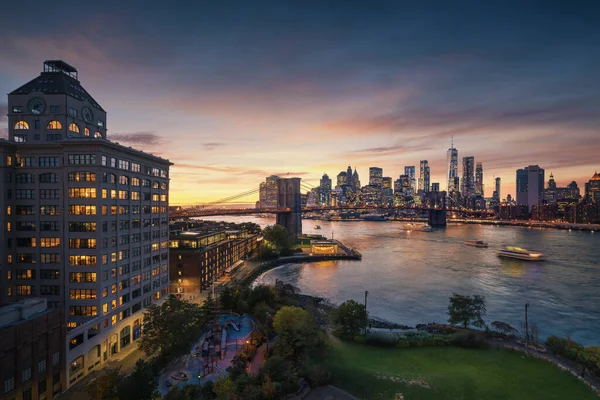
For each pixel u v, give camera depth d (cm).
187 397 4922
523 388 5684
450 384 5800
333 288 14325
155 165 9350
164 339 6750
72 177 7119
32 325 5269
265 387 5253
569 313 11262
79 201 7094
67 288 7075
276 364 5791
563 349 6962
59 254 7312
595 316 10956
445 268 18762
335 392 5638
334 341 7769
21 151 7425
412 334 7962
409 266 19300
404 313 11144
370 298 12875
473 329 8919
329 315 9600
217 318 8781
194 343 7406
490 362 6662
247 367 6319
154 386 5284
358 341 7731
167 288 9950
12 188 7375
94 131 8812
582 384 5806
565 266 19525
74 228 7100
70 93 8100
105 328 7162
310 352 7062
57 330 5788
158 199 9512
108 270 7331
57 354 5784
